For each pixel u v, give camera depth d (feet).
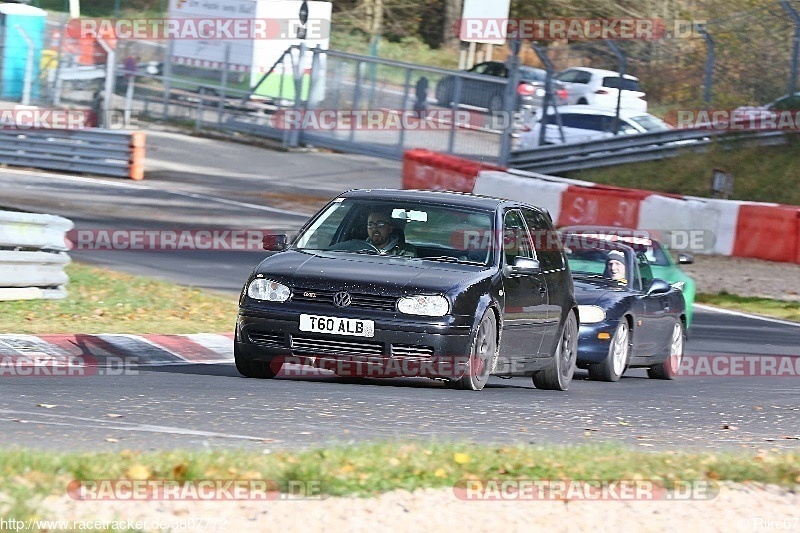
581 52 370.73
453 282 115.14
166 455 67.05
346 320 112.47
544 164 353.92
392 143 375.25
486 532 58.65
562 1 501.15
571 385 142.92
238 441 80.74
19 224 153.58
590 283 159.63
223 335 151.43
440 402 108.78
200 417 91.40
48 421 84.79
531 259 124.77
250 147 380.99
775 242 281.13
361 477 65.21
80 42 412.77
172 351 138.72
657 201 289.74
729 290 249.55
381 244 122.72
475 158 360.89
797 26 353.92
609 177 352.90
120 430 82.79
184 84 408.05
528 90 362.33
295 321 113.50
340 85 386.32
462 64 515.50
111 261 211.82
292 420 92.43
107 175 328.29
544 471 70.74
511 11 506.07
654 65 366.22
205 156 363.76
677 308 168.45
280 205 304.30
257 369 120.26
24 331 135.74
